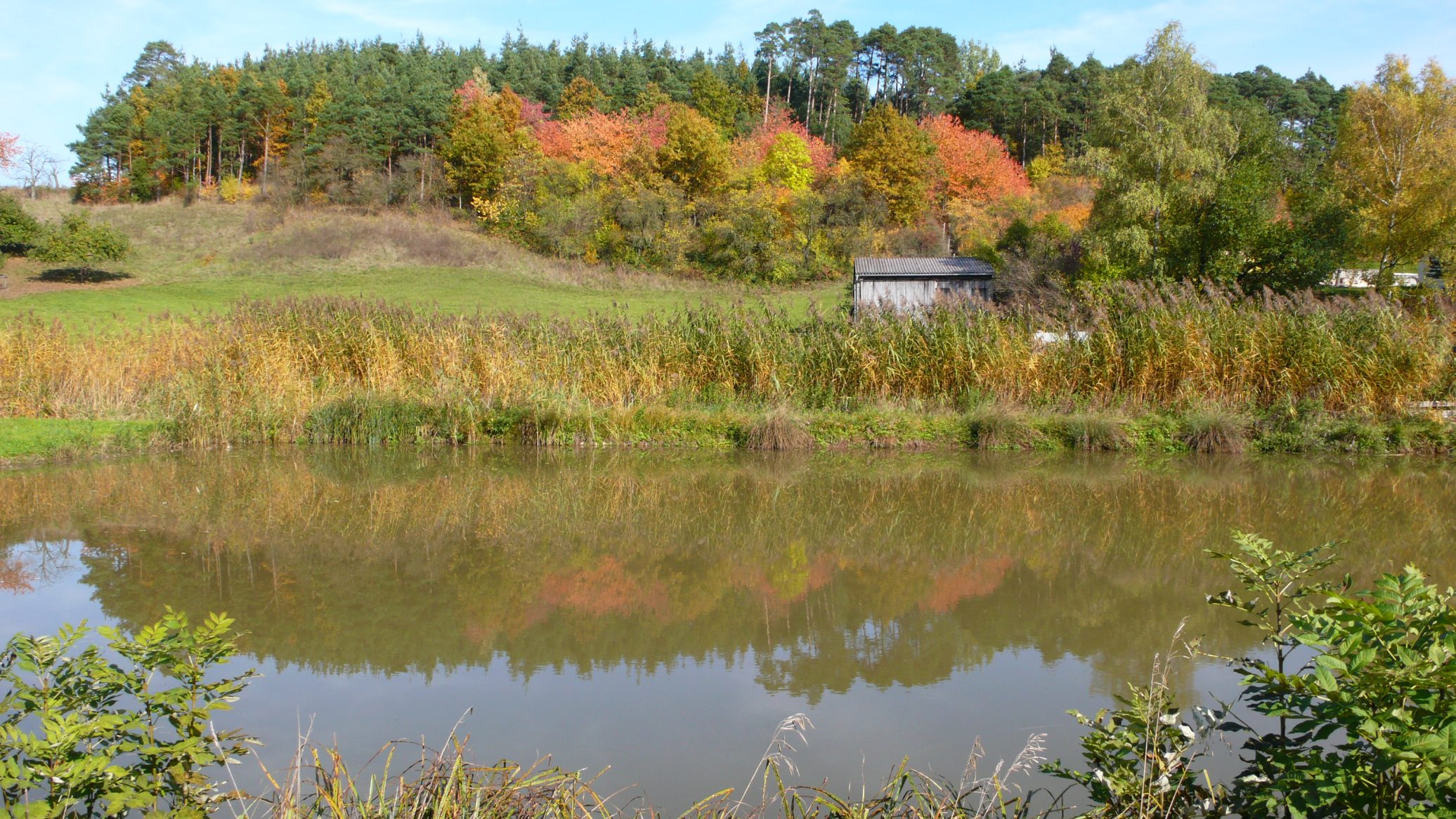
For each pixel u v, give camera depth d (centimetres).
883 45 7900
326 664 584
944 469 1327
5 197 4356
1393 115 2747
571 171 4903
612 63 7325
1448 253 2527
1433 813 243
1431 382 1517
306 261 4378
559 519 1012
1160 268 2267
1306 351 1523
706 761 452
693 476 1265
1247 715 492
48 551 856
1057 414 1523
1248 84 6962
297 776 356
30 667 319
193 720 342
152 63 8306
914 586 770
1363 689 267
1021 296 2491
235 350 1589
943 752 461
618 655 605
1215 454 1430
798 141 5016
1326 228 2375
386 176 5547
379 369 1625
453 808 334
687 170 4881
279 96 5953
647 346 1667
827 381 1650
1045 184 5169
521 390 1583
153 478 1204
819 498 1127
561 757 455
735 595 742
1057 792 416
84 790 298
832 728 490
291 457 1377
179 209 5484
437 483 1206
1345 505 1072
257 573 791
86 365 1527
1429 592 275
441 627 659
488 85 6588
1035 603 720
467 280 4109
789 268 4225
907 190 4906
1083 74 7088
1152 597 730
